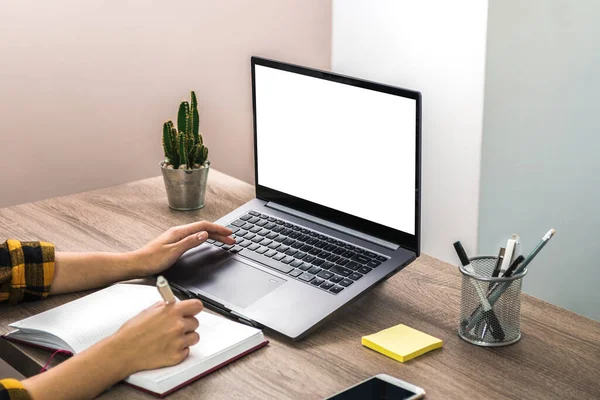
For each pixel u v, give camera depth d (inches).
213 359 41.3
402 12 103.3
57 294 49.9
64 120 90.4
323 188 54.8
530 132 98.3
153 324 40.8
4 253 48.2
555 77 96.4
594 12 94.3
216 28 101.4
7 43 83.5
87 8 88.2
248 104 108.8
